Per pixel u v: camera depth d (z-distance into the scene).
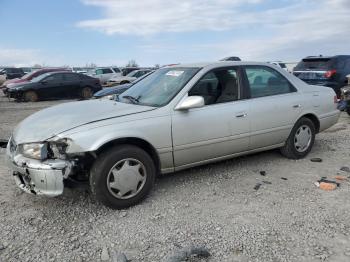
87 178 4.19
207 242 3.41
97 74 29.05
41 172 3.71
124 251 3.30
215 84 4.86
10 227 3.73
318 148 6.54
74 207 4.19
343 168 5.36
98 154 3.99
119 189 4.04
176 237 3.51
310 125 5.86
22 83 18.92
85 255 3.24
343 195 4.44
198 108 4.61
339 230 3.60
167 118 4.33
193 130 4.52
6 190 4.70
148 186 4.24
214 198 4.38
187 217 3.90
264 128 5.21
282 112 5.39
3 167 5.66
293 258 3.14
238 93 5.04
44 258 3.20
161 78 5.10
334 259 3.12
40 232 3.63
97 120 4.04
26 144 3.89
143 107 4.41
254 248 3.30
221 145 4.81
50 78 19.22
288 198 4.36
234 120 4.86
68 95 19.78
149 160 4.21
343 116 10.26
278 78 5.57
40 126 4.09
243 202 4.26
